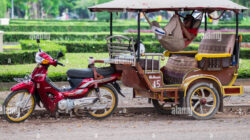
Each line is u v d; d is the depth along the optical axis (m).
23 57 14.16
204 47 7.80
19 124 6.71
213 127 6.49
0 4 46.19
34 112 7.50
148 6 6.59
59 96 6.87
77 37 22.11
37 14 65.06
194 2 6.77
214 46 7.54
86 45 18.11
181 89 6.95
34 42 16.72
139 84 7.05
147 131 6.23
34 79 6.79
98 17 48.97
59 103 6.81
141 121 7.04
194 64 7.11
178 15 7.11
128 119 7.25
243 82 11.62
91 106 7.02
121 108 7.81
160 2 6.71
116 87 7.21
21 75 10.75
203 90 7.23
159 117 7.48
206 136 5.90
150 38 21.50
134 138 5.79
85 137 5.85
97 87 7.07
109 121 7.03
